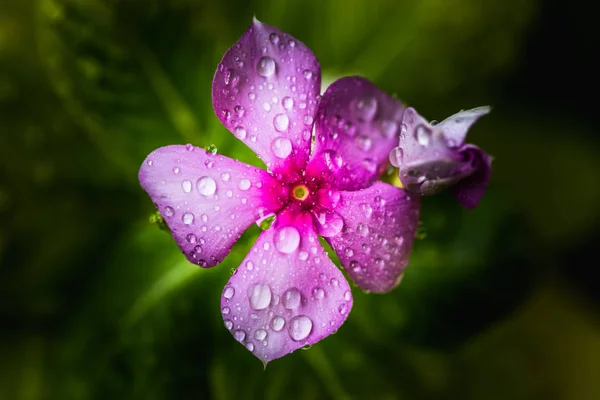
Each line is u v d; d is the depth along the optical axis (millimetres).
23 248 194
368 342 186
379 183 154
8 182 195
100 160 196
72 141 196
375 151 152
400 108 151
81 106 179
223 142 177
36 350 196
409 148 147
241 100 150
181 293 177
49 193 195
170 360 178
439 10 199
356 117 151
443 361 200
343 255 154
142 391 178
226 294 147
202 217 148
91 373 178
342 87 150
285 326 148
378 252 154
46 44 175
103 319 179
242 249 176
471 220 179
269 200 154
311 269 151
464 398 200
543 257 196
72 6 171
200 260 148
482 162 146
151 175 146
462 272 177
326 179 155
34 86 197
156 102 180
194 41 178
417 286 177
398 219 154
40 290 194
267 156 154
